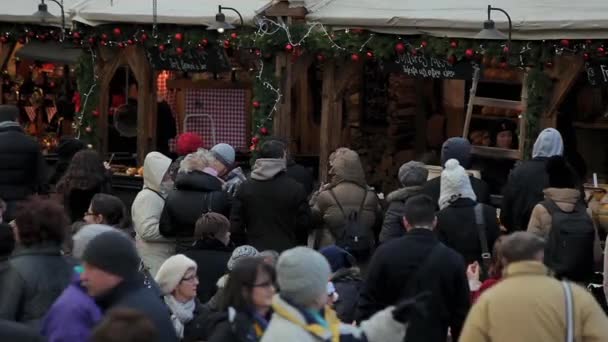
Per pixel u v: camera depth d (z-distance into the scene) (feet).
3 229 37.86
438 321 40.83
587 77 69.10
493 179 75.15
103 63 84.99
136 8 80.64
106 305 31.81
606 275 48.44
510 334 32.53
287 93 76.89
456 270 41.06
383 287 41.50
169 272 40.04
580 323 32.48
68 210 56.18
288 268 28.91
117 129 89.30
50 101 103.81
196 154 56.24
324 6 75.05
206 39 78.28
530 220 53.16
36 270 35.37
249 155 85.61
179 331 39.99
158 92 91.25
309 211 56.80
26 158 62.23
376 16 72.74
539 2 69.26
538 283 32.94
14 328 28.68
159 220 56.18
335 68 77.10
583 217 51.75
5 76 100.63
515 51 69.10
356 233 56.18
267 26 75.20
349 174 57.41
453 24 70.23
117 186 82.58
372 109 85.81
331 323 29.73
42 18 82.94
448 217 48.67
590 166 79.10
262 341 28.63
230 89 86.94
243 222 56.85
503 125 76.69
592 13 67.46
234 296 32.91
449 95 84.33
